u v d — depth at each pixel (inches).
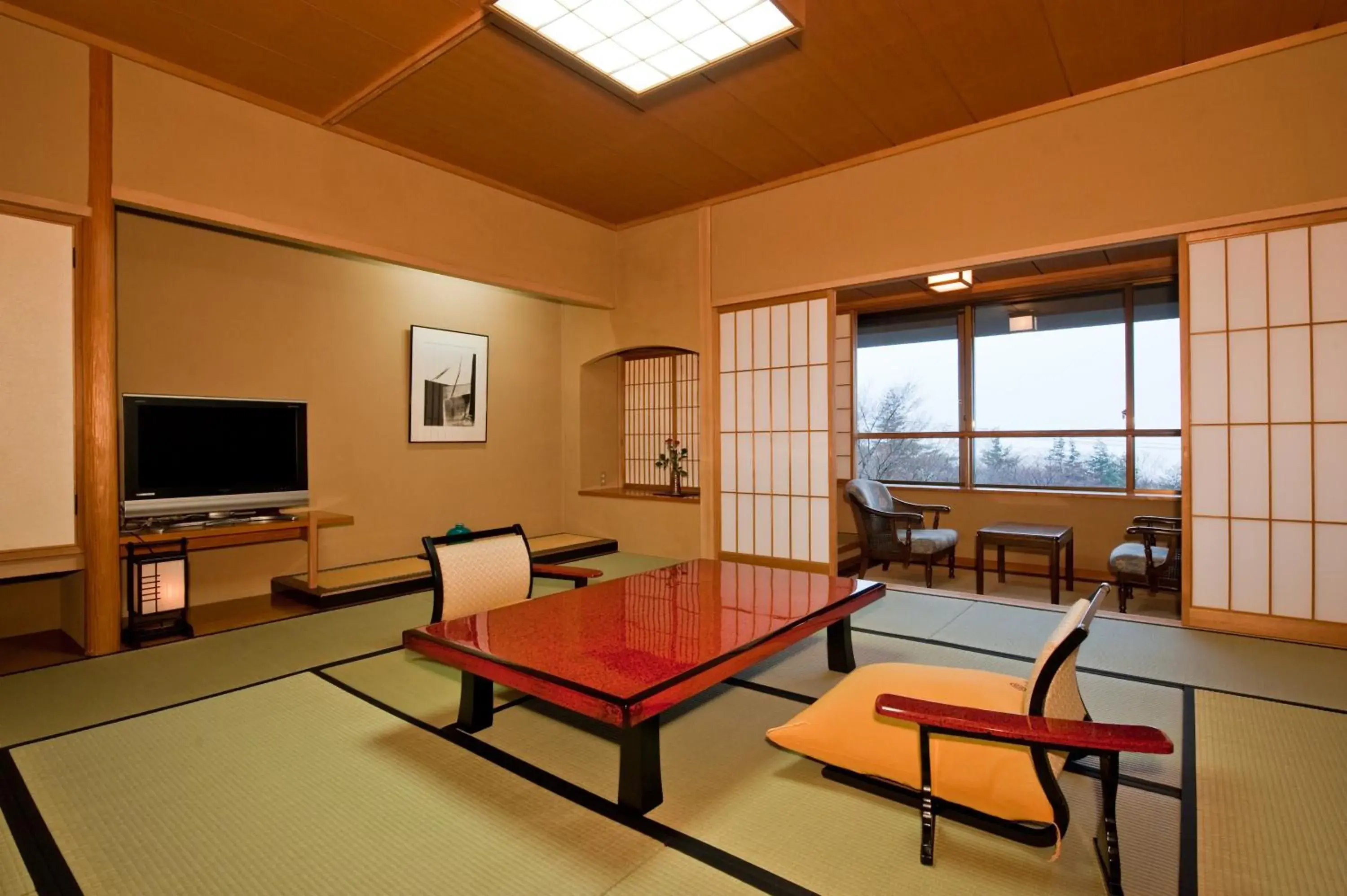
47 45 115.6
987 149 154.0
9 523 112.7
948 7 113.5
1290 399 126.0
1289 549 127.0
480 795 74.0
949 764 66.2
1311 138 122.2
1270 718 92.4
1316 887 58.1
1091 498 195.5
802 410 184.5
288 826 68.0
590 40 111.5
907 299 226.8
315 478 175.9
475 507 213.5
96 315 120.3
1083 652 121.4
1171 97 134.0
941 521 221.0
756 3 102.4
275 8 113.1
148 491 137.9
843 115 150.2
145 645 126.2
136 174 124.7
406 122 151.5
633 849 64.3
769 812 70.7
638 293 218.1
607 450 245.8
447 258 174.7
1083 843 64.8
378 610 150.6
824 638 130.6
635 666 74.4
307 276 174.2
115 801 72.4
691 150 167.0
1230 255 130.5
